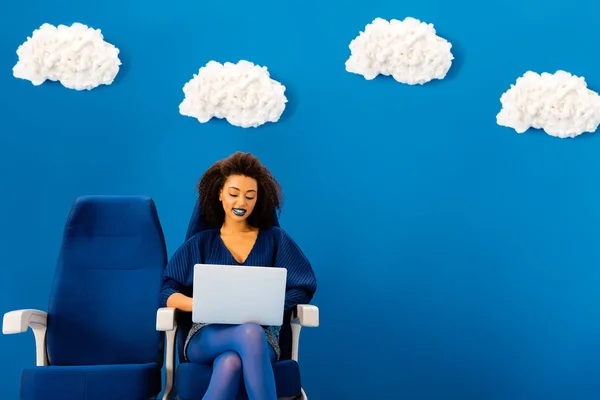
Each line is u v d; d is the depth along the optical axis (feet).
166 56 10.59
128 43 10.57
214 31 10.68
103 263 8.53
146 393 7.36
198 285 7.19
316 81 10.68
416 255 10.53
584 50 10.80
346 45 10.75
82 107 10.42
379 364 10.40
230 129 10.52
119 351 8.34
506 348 10.44
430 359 10.42
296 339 8.12
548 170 10.66
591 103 10.53
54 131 10.35
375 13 10.77
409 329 10.44
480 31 10.82
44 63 10.25
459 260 10.54
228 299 7.23
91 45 10.36
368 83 10.71
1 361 10.07
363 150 10.62
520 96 10.54
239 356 7.08
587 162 10.68
